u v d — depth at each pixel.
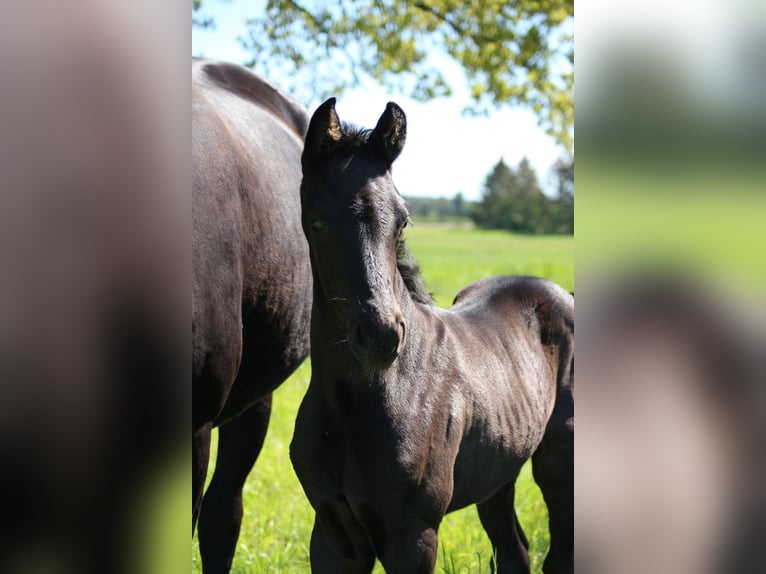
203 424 2.94
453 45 10.34
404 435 2.80
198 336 2.71
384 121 2.74
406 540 2.83
